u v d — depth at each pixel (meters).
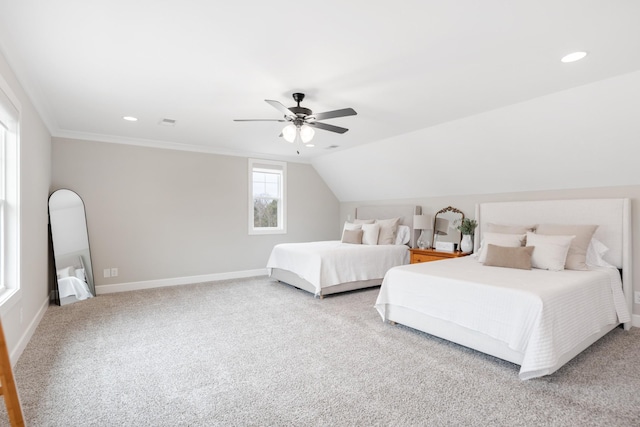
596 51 2.33
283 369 2.44
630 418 1.85
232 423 1.81
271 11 1.88
